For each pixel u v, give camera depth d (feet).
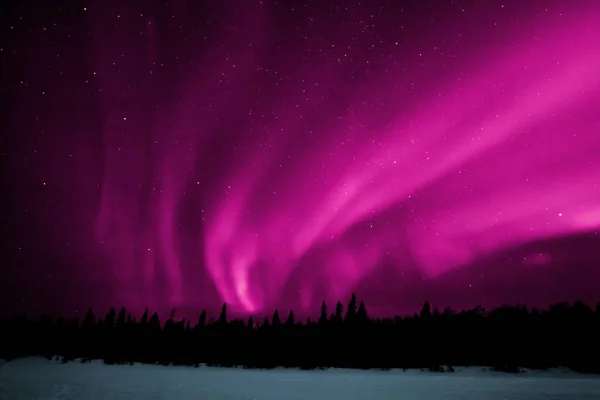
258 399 81.56
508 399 89.20
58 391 84.07
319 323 278.26
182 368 194.59
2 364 185.68
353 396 91.30
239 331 272.10
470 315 253.44
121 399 75.97
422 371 194.90
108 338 262.47
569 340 211.41
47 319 262.67
